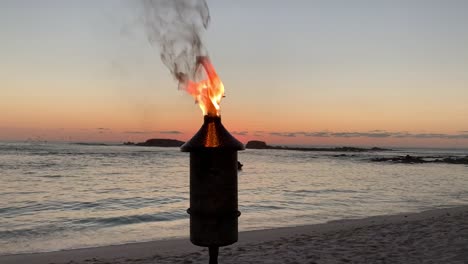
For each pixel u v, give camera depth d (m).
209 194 3.52
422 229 11.09
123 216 17.52
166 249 10.34
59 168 51.50
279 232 12.43
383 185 35.44
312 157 131.38
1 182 33.16
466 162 88.56
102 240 12.64
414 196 26.86
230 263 7.85
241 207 20.72
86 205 21.25
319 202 23.08
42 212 18.84
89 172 46.06
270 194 27.33
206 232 3.53
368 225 13.17
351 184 36.22
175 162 76.06
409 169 63.91
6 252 10.80
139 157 98.00
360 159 111.31
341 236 10.83
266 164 80.12
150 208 20.20
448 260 7.30
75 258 9.46
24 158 75.00
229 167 3.57
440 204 22.67
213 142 3.51
